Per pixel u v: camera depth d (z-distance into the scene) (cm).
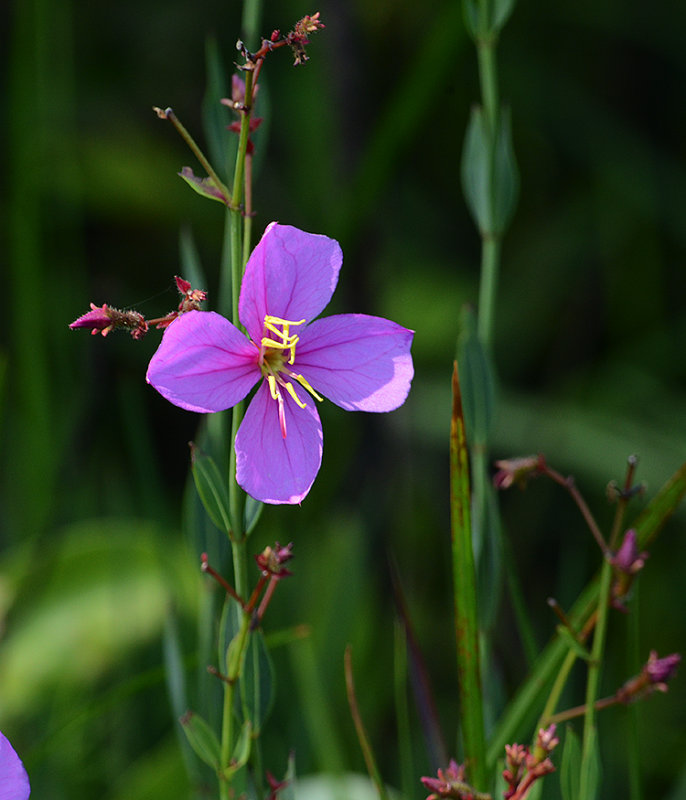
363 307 104
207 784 69
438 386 115
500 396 115
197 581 79
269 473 65
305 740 76
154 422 120
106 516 93
